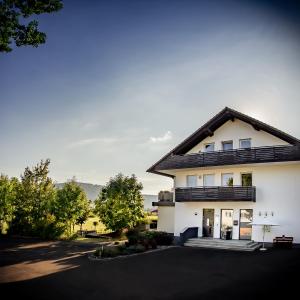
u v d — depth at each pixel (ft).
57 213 111.34
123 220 113.19
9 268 58.49
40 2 36.50
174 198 97.66
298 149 76.54
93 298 40.09
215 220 89.61
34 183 124.47
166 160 96.94
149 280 48.52
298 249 73.56
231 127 90.99
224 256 66.54
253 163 81.56
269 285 43.06
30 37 37.73
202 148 95.40
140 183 119.96
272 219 80.94
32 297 40.63
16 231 119.65
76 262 64.28
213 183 92.68
